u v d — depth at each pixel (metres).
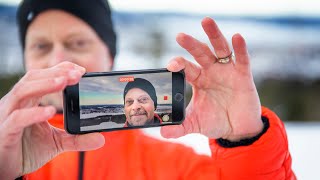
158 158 1.05
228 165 0.80
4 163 0.69
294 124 2.38
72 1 1.09
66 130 0.71
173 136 0.76
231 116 0.79
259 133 0.79
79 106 0.72
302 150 2.01
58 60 1.07
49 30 1.10
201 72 0.79
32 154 0.74
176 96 0.76
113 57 1.26
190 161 1.04
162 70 0.76
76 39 1.11
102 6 1.17
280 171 0.81
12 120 0.64
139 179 1.01
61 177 1.01
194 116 0.79
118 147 1.06
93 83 0.73
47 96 1.10
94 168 1.02
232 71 0.78
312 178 1.71
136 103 0.75
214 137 0.81
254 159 0.78
